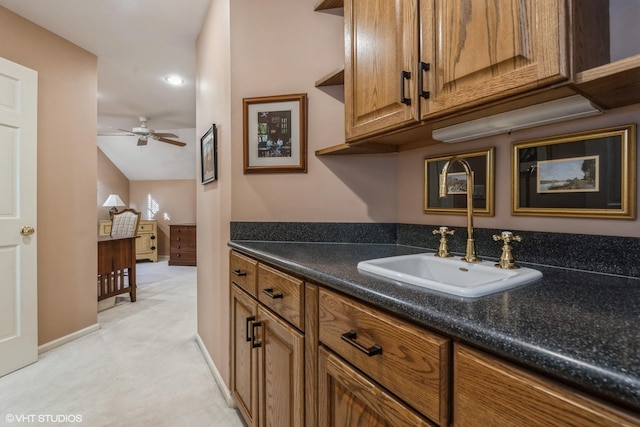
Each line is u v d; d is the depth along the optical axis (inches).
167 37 101.3
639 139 33.7
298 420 42.4
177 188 287.1
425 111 37.9
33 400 71.1
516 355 18.7
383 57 44.0
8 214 82.0
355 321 32.2
